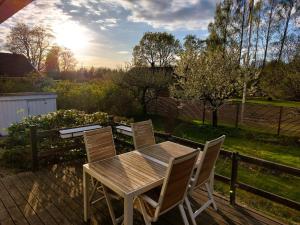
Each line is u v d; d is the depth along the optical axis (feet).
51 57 72.69
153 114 45.14
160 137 12.58
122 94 39.83
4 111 23.81
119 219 7.72
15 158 13.61
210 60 32.09
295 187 14.42
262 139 27.07
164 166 7.64
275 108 31.68
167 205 6.32
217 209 9.03
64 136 12.57
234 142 26.45
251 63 38.37
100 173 7.04
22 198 9.64
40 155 13.14
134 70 43.24
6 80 31.86
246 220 8.35
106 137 8.64
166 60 65.00
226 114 36.50
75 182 11.21
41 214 8.53
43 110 26.71
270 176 15.99
